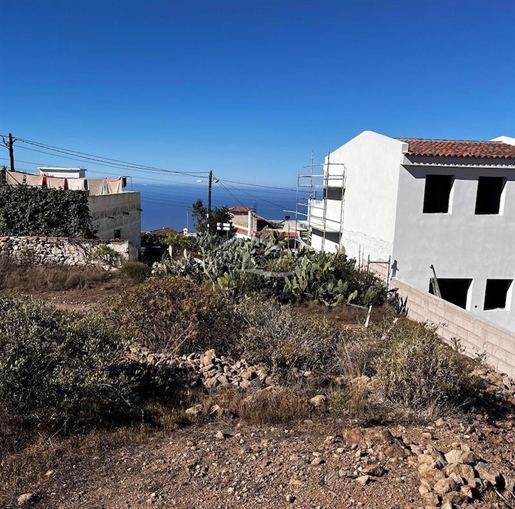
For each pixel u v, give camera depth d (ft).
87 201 64.95
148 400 18.98
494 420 18.22
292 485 12.16
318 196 98.37
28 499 12.07
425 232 51.03
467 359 27.81
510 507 11.10
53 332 17.83
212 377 21.57
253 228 132.98
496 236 51.65
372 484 11.94
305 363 23.63
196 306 26.50
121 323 26.35
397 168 50.21
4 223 62.54
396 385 18.66
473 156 49.29
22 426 16.02
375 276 54.19
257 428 16.40
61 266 58.59
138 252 75.87
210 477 12.82
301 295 50.11
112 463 14.06
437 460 12.71
